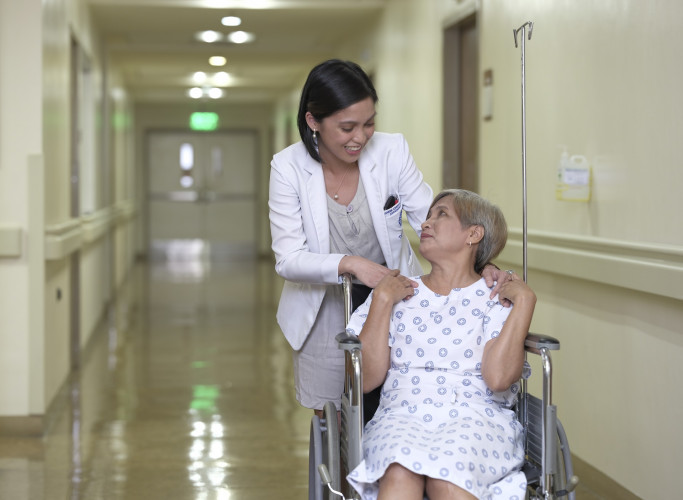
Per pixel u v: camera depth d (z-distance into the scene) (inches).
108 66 376.8
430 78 243.3
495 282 92.4
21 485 144.0
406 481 80.0
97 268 318.0
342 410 88.5
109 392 215.2
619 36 129.6
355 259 96.0
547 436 82.2
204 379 230.4
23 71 175.9
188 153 662.5
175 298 400.8
